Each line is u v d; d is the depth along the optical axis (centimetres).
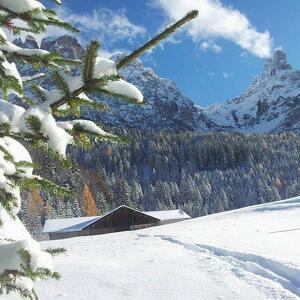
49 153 210
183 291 780
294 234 1653
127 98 216
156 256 1166
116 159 13200
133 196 10106
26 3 221
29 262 209
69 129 234
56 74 217
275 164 14388
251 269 973
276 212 2788
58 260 1097
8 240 241
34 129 207
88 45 204
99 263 1039
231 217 2797
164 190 11050
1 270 210
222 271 940
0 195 222
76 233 4841
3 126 208
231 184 12794
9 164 224
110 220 4941
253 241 1463
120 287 805
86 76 212
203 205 11175
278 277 877
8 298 580
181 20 211
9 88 221
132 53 216
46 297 738
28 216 5925
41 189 229
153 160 14775
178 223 2795
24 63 249
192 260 1087
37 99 227
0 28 241
